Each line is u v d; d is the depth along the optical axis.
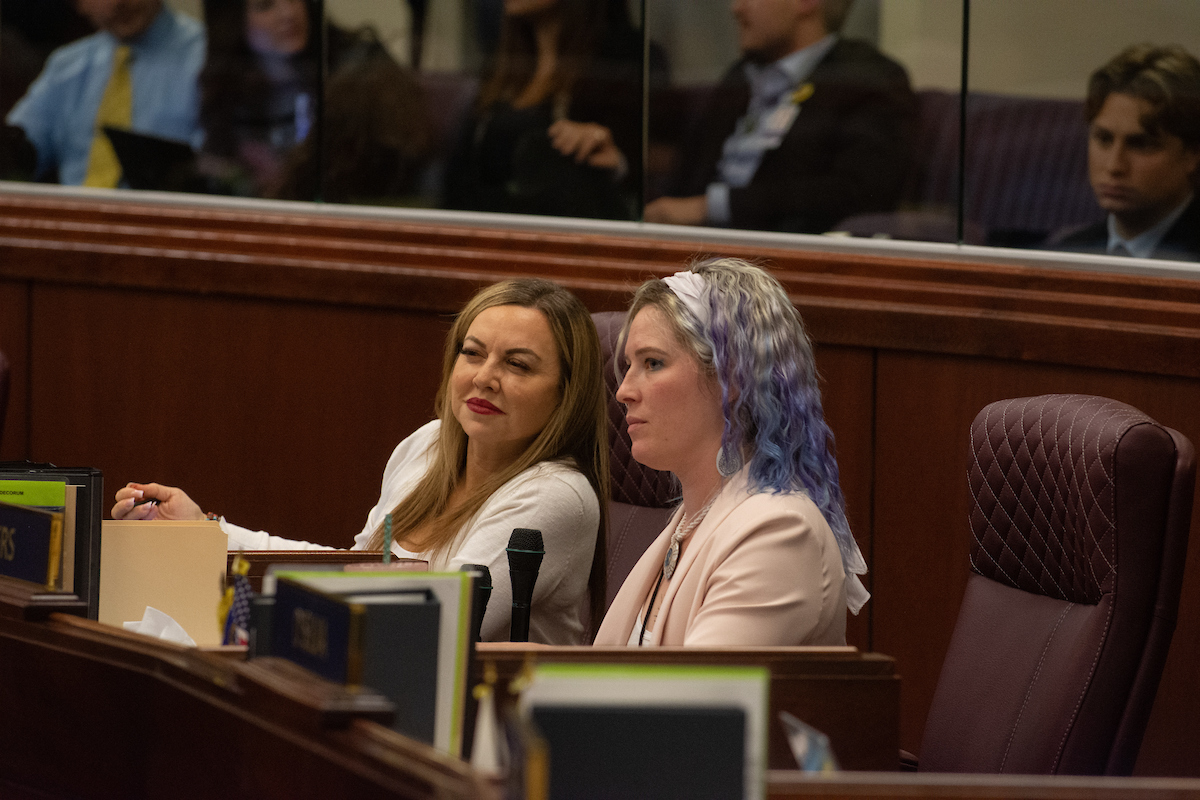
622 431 8.34
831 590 5.56
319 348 11.20
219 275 11.30
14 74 11.76
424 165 10.76
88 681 4.28
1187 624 8.30
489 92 10.43
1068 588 5.99
